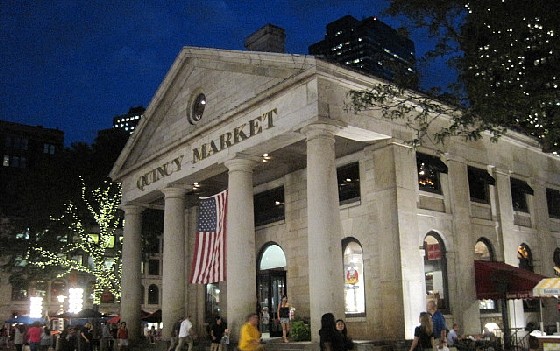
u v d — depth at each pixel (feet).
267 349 65.57
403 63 52.90
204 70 86.48
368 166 74.08
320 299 60.23
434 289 74.28
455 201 77.36
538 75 44.73
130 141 101.19
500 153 87.81
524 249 90.38
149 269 234.17
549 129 45.62
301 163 84.69
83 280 206.08
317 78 64.08
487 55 46.01
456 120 49.34
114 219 152.56
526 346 75.97
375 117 68.44
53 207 146.82
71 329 89.30
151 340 111.96
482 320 77.71
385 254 68.54
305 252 82.99
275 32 89.97
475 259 79.30
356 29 390.01
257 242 92.58
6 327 141.18
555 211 99.09
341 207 76.74
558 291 58.03
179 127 90.89
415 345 44.75
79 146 156.35
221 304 99.40
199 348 78.89
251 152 74.49
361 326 71.82
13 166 264.52
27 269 153.28
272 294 88.33
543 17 42.04
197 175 84.89
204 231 80.53
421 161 73.51
